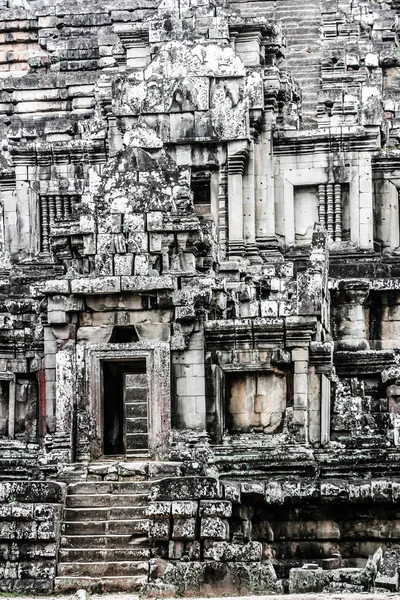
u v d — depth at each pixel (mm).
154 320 62719
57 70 97125
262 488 58156
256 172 78250
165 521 56469
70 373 62344
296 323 63469
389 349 74000
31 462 63844
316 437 63969
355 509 58875
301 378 63469
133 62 82875
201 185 77438
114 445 64625
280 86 79125
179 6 81125
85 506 58469
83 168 82250
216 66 77125
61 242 63375
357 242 78375
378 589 52938
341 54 90625
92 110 94000
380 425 67000
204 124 76875
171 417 62219
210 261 65375
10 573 56469
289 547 58844
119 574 56281
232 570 55656
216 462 61875
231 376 64062
